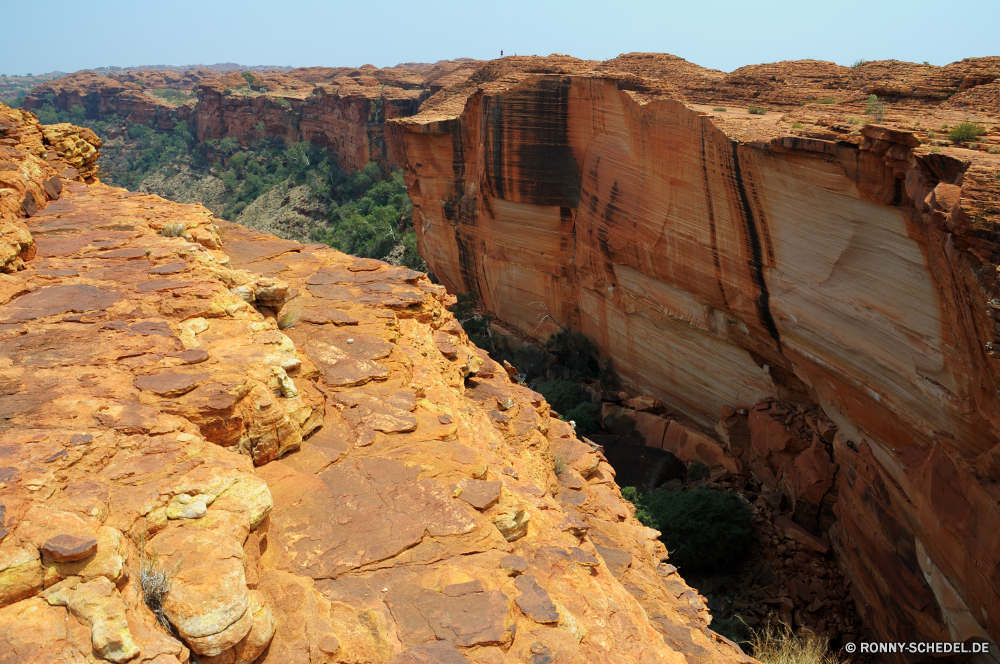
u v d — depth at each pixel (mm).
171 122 149750
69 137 20391
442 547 6465
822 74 30078
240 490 5723
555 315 41406
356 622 5402
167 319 8523
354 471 7430
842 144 17609
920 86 23469
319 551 6191
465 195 46969
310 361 9227
